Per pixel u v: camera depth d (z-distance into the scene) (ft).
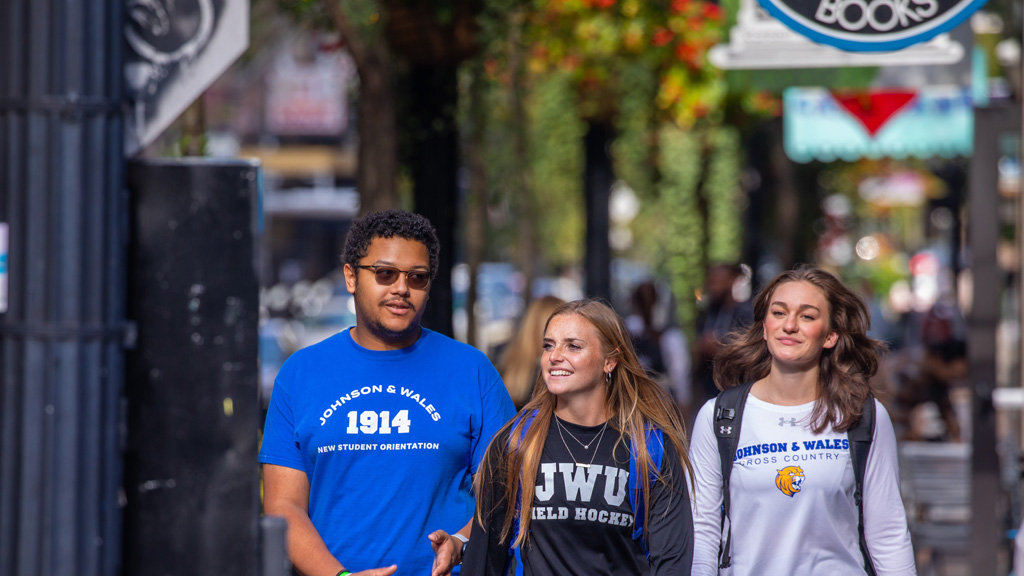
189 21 25.61
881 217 271.49
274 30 123.85
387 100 65.31
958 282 192.24
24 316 23.73
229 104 330.34
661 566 34.22
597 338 34.88
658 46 93.61
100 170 24.06
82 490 23.85
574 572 34.01
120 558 24.71
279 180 349.00
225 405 25.09
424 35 58.80
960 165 178.70
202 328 25.07
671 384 100.27
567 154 117.70
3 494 23.76
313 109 336.08
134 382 24.95
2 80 23.81
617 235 297.12
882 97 96.73
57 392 23.70
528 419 35.17
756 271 143.84
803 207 163.02
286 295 354.33
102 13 24.09
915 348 159.22
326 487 34.76
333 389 34.96
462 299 181.27
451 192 64.54
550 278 242.58
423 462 34.65
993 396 64.49
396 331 34.78
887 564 36.76
